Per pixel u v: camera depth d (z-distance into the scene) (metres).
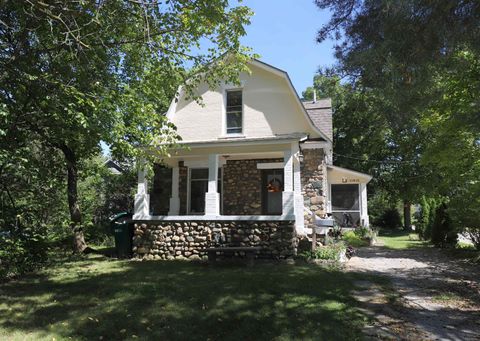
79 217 14.43
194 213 15.81
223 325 5.82
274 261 11.59
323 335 5.39
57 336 5.34
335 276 9.27
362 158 32.16
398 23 5.30
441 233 16.80
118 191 21.72
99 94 8.61
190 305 6.75
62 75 8.29
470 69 8.23
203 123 15.12
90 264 11.46
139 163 11.33
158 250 12.82
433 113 10.89
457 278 9.48
